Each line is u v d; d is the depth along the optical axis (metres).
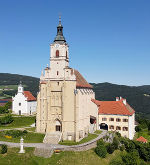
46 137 87.62
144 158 85.75
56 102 91.94
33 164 70.56
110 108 113.12
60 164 70.81
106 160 78.31
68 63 97.62
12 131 93.56
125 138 103.75
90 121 111.56
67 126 88.88
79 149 78.50
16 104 135.88
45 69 93.19
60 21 96.00
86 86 105.81
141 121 144.25
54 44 92.94
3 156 72.56
